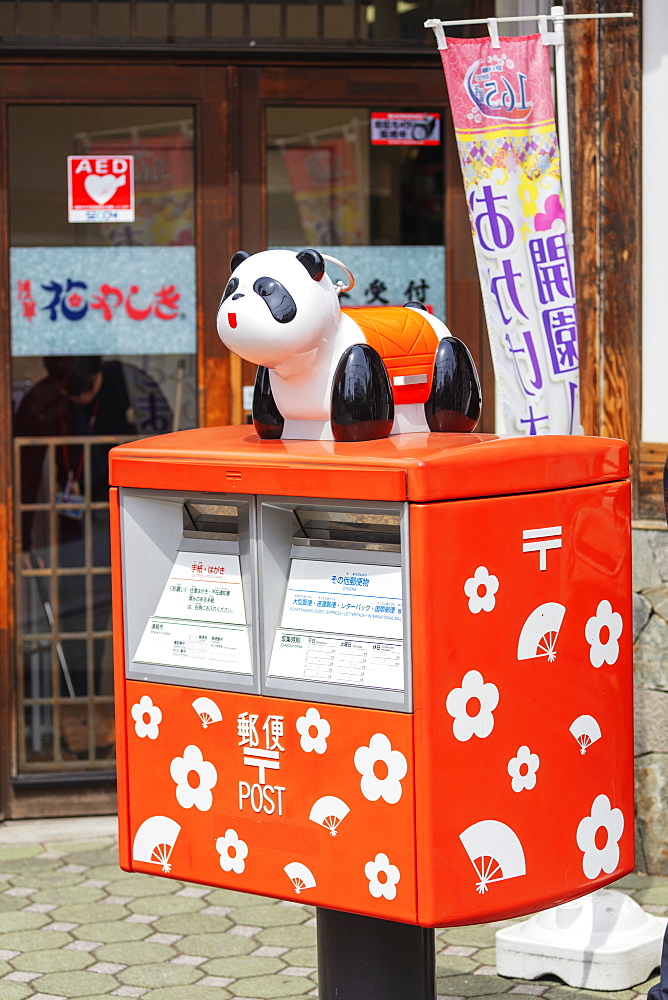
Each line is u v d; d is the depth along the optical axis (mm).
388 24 4789
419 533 2113
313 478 2221
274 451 2307
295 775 2299
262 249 4887
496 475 2223
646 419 4336
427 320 2641
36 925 3957
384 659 2199
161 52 4723
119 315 4910
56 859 4531
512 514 2250
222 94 4805
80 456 4934
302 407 2469
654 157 4266
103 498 4953
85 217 4859
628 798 2545
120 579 2521
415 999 2486
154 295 4918
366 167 4887
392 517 2301
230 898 4188
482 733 2223
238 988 3502
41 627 4941
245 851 2377
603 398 4371
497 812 2254
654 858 4281
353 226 4918
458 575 2166
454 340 2598
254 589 2340
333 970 2504
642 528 4246
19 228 4836
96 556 4957
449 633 2158
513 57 3387
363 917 2459
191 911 4074
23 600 4922
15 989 3496
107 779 4898
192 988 3504
